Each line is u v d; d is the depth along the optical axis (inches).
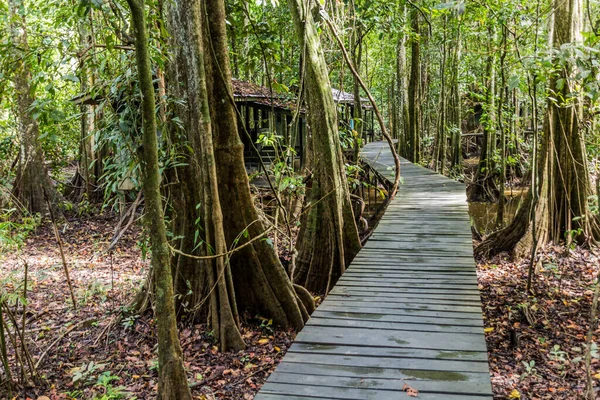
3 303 200.5
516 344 256.5
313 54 312.2
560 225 404.5
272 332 251.0
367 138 1192.8
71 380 209.0
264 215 314.3
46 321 275.9
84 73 234.5
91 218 568.4
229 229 255.4
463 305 176.2
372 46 1093.1
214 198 234.4
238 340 234.5
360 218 408.8
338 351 140.8
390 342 146.4
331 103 322.0
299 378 125.2
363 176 551.5
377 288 195.8
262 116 700.0
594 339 255.0
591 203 395.9
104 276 366.0
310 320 164.1
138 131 223.9
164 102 237.6
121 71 233.3
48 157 669.9
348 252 326.3
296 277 327.6
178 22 233.9
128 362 223.8
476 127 1207.6
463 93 1027.3
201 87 229.9
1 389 195.6
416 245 257.8
